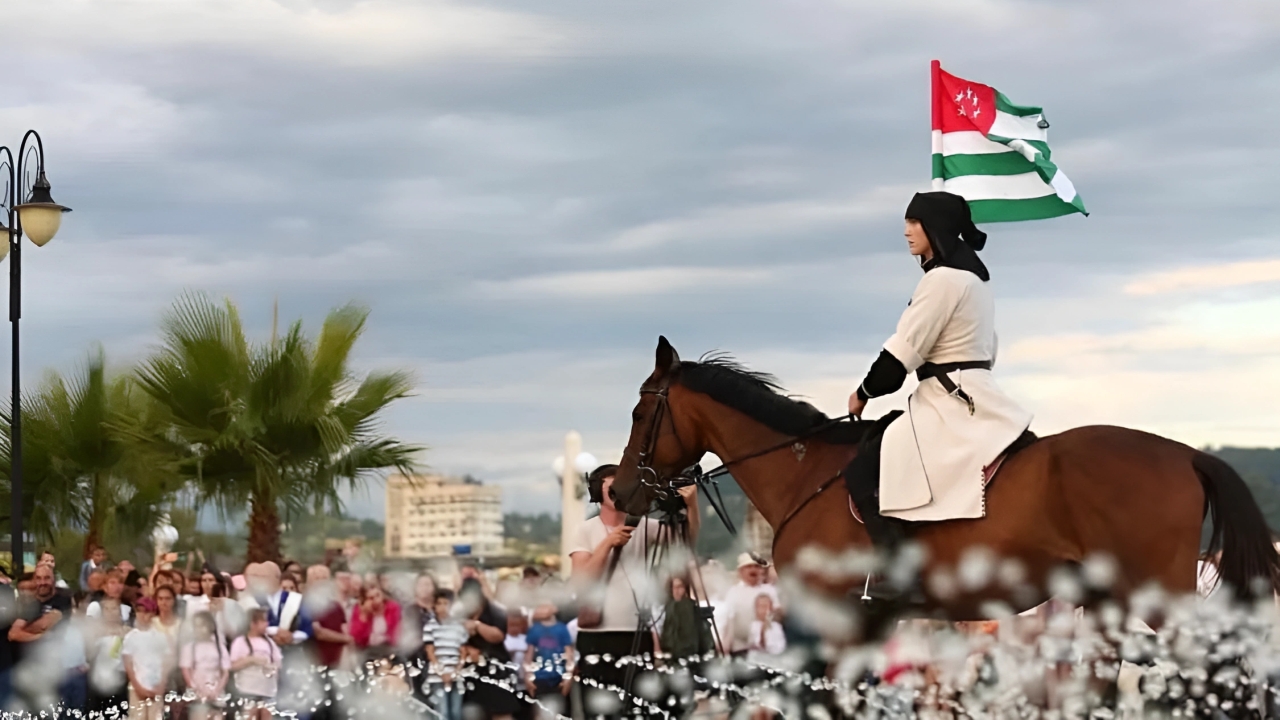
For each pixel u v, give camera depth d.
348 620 9.91
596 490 7.59
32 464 19.05
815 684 6.55
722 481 7.25
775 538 6.76
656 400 7.12
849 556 6.43
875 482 6.39
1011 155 8.65
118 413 18.44
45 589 10.34
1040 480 5.95
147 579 11.38
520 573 10.20
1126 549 5.77
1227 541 5.70
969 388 6.26
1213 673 5.69
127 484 19.41
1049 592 6.01
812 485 6.64
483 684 9.24
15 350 14.16
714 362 7.14
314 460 17.34
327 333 17.47
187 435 17.25
